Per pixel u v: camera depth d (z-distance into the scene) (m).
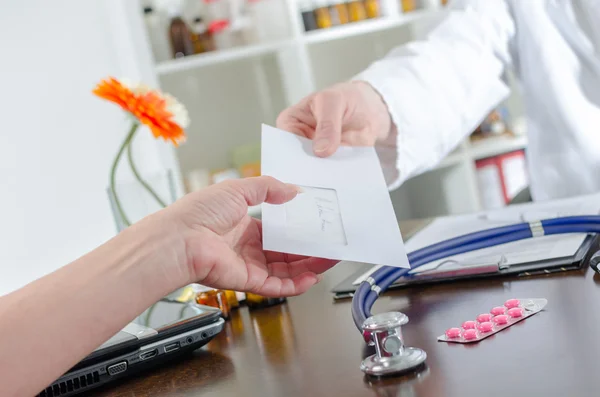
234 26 2.51
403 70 1.19
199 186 2.51
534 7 1.31
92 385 0.64
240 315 0.84
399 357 0.54
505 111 2.83
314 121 0.90
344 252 0.67
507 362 0.52
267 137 0.80
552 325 0.58
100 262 0.55
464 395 0.47
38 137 2.46
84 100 2.47
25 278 2.47
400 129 1.14
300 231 0.68
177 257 0.57
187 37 2.48
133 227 0.58
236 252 0.67
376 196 0.74
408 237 1.04
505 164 2.73
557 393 0.45
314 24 2.57
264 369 0.62
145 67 2.39
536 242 0.84
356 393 0.51
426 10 2.61
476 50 1.30
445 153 1.25
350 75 3.03
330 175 0.77
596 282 0.67
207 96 2.78
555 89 1.32
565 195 1.37
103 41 2.43
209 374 0.63
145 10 2.53
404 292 0.79
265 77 2.81
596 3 1.26
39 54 2.45
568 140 1.33
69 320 0.52
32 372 0.50
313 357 0.62
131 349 0.66
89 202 2.50
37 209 2.47
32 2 2.42
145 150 2.49
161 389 0.62
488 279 0.77
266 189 0.67
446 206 2.78
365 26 2.55
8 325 0.50
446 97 1.21
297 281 0.69
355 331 0.67
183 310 0.73
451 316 0.66
